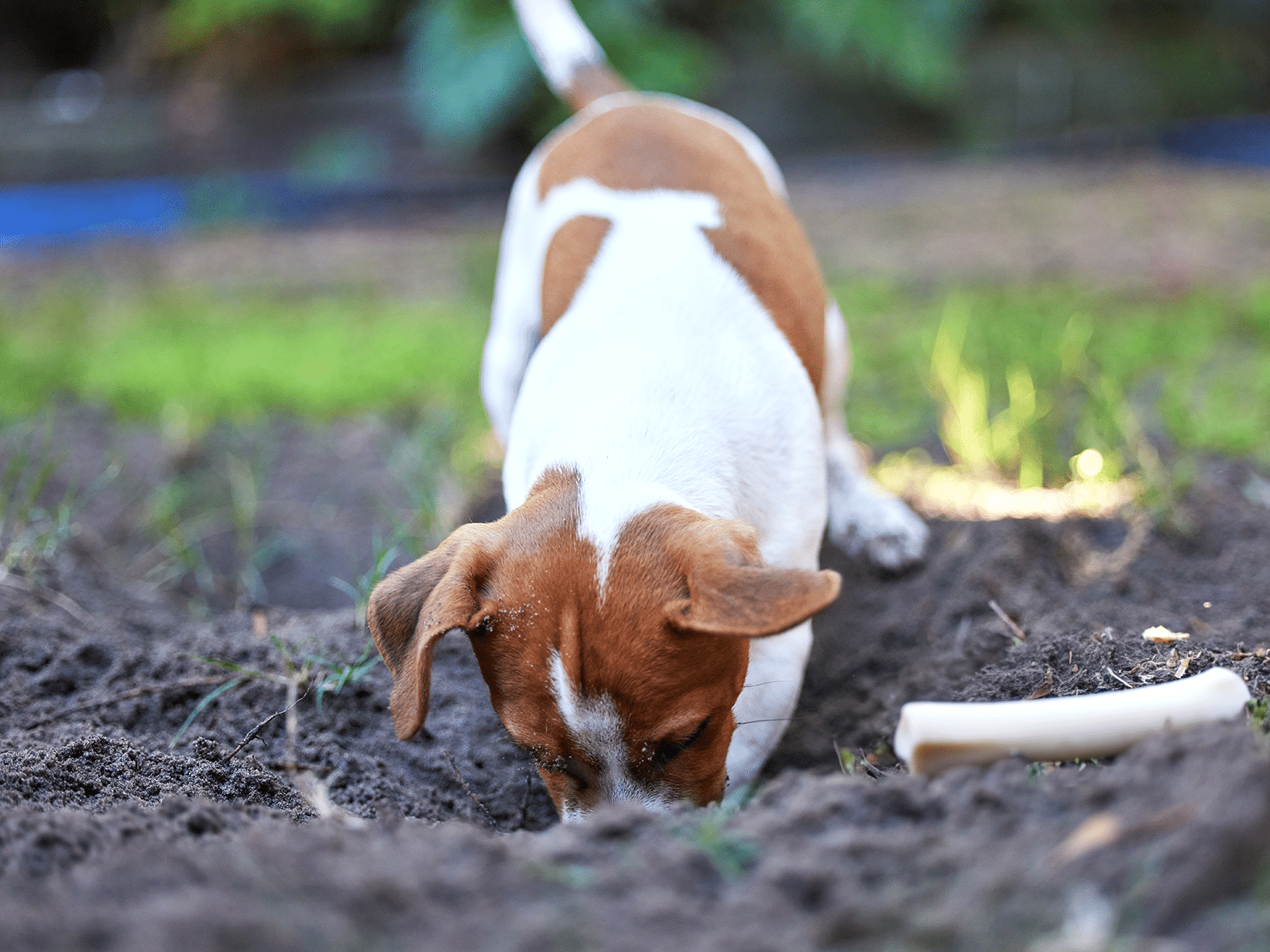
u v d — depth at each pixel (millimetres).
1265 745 915
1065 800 889
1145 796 879
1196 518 1265
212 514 1479
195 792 1026
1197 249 2275
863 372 1752
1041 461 1384
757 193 1253
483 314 2139
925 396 1646
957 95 3689
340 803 1049
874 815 895
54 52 4176
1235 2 4012
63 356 1951
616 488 1047
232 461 1613
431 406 1727
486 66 3256
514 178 3465
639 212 1210
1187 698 946
